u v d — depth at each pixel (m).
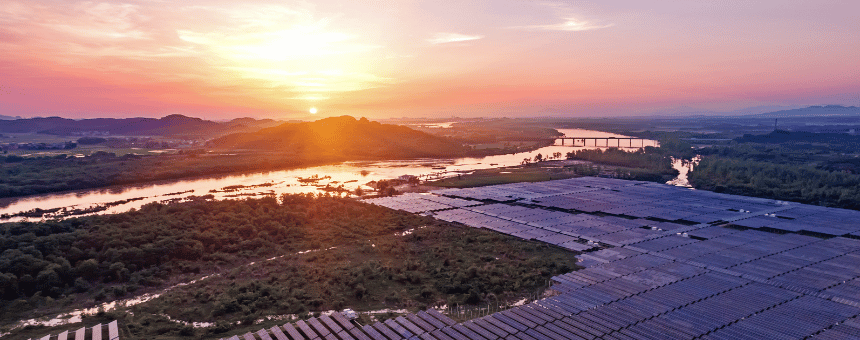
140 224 168.75
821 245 143.00
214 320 101.56
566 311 98.44
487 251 148.00
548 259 137.88
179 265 133.50
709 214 189.25
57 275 118.56
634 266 125.44
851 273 118.38
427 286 119.31
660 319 93.81
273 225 171.62
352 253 147.00
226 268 134.50
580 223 176.50
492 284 119.94
